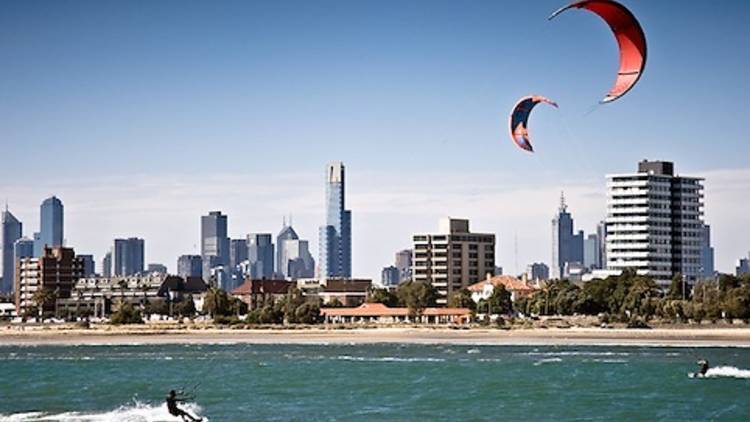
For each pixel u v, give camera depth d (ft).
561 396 394.32
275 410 352.49
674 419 327.06
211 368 568.00
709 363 595.06
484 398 388.16
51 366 599.16
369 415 337.93
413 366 572.10
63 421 325.01
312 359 649.20
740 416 333.62
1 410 358.43
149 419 329.31
